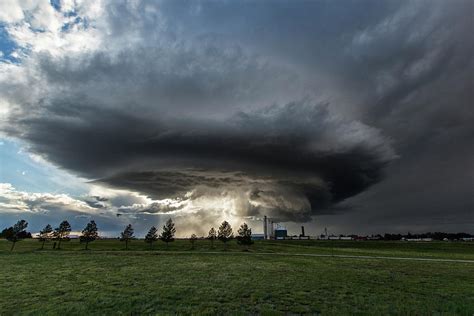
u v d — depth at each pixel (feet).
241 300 83.82
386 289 100.78
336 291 96.37
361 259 211.41
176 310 72.49
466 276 132.57
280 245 426.51
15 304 78.23
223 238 389.80
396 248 388.57
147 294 88.48
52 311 71.15
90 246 352.08
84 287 98.99
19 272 132.46
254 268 150.92
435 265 174.29
